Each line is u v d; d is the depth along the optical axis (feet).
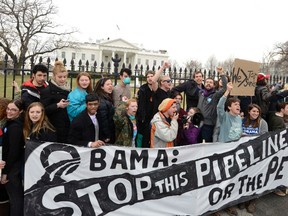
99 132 14.46
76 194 12.44
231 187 15.51
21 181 12.56
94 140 13.91
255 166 16.35
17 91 17.89
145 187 13.52
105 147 12.88
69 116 14.57
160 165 13.76
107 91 16.19
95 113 13.99
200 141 18.53
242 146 15.92
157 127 14.78
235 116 16.96
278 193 18.01
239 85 18.79
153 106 17.02
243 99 21.52
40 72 14.73
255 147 16.31
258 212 16.24
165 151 13.84
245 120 18.89
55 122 13.93
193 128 16.99
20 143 12.41
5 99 12.93
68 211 12.30
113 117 14.83
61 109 14.02
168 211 13.93
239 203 16.44
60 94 14.47
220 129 17.15
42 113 12.62
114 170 13.04
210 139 18.49
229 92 17.49
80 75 14.88
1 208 12.75
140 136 16.79
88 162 12.62
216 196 15.05
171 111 14.85
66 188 12.30
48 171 12.03
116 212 13.03
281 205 17.08
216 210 15.08
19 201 12.23
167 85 17.46
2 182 12.30
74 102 14.49
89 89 15.26
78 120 13.43
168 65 17.40
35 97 14.43
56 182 12.15
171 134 14.65
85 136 13.56
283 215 16.34
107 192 12.93
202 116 17.29
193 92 20.47
